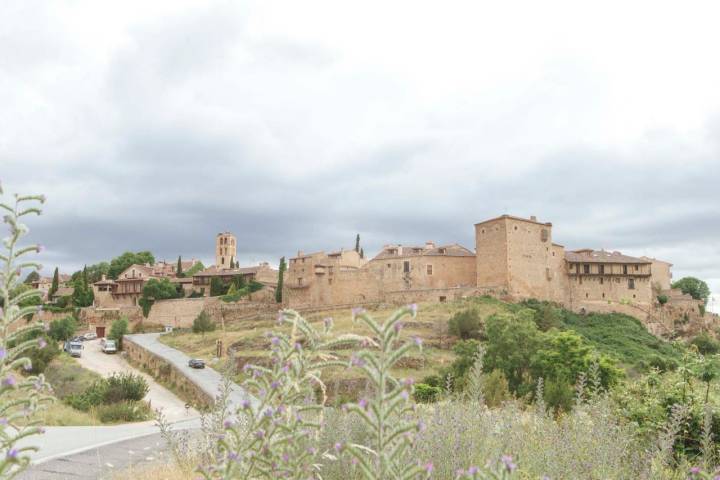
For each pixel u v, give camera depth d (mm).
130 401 32406
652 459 7656
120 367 64750
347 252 104000
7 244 3820
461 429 7531
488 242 82875
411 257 86375
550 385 18531
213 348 67188
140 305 102812
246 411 3996
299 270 95000
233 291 103000
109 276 139250
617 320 81312
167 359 57594
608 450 7289
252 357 51875
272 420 3834
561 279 85750
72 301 110312
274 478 3859
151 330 99312
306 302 92938
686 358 12242
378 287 88375
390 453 3488
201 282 112250
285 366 3873
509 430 7941
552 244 85562
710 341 75375
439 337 60281
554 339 37062
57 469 11016
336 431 6762
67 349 75312
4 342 3750
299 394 4039
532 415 10039
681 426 10219
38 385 3805
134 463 11578
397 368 45875
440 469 6375
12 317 3809
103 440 15672
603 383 29781
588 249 92938
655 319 85062
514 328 40344
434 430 7145
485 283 82562
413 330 62875
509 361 37156
